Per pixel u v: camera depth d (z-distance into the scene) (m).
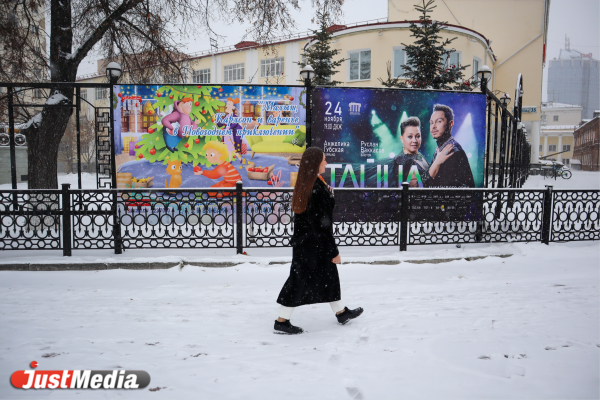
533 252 6.62
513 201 7.06
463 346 3.05
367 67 20.62
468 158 8.06
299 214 3.57
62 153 32.97
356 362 2.77
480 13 26.42
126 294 4.79
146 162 7.58
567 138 78.25
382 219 6.72
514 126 11.25
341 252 6.58
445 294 4.74
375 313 4.00
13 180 7.73
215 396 2.29
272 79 27.06
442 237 6.85
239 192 6.35
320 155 3.52
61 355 2.93
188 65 11.87
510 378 2.50
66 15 9.03
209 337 3.36
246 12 10.87
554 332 3.36
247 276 5.62
